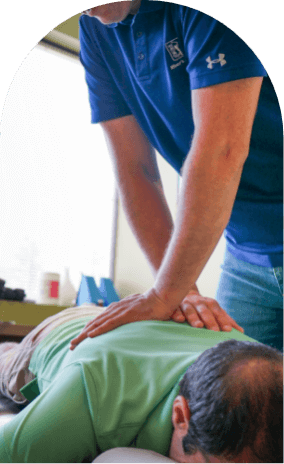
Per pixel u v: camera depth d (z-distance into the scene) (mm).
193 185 850
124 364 728
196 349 755
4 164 2949
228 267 1307
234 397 538
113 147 1263
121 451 615
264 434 526
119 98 1246
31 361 1089
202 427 558
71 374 735
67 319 1142
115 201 3305
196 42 853
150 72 1045
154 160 1298
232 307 1283
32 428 663
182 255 870
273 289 1188
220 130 830
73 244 3145
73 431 656
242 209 1185
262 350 594
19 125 3000
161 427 640
